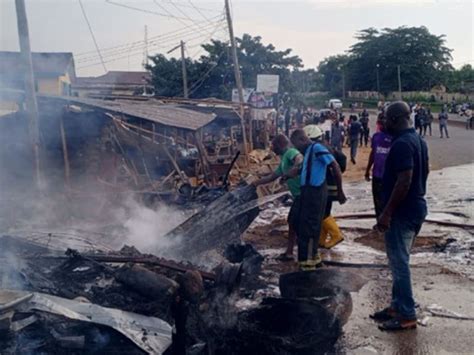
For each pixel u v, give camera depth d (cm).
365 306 624
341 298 516
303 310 489
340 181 696
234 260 670
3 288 462
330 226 832
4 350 383
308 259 669
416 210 547
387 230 550
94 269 532
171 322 469
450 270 756
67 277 519
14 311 393
